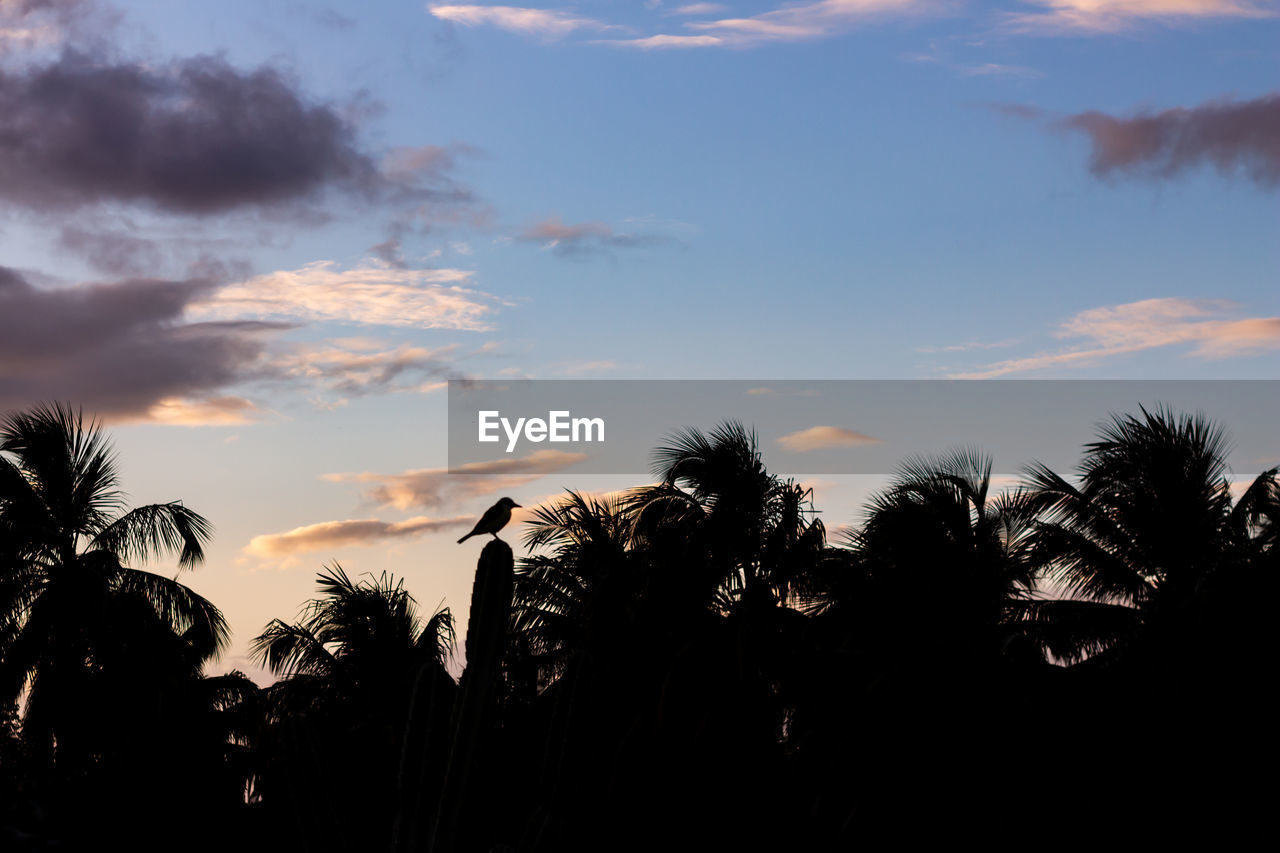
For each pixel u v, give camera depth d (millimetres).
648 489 23438
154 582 27734
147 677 26531
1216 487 19156
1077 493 20219
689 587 21969
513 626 24312
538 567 24922
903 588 19359
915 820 18656
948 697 18641
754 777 21672
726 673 21078
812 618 21734
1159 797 18047
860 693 19422
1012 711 18328
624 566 22797
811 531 22641
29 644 24984
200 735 28875
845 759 19344
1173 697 17500
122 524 27688
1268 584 16609
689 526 22672
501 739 22719
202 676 30656
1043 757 18219
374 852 19781
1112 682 18719
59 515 27156
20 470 27203
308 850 10578
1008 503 20203
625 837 20891
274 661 30828
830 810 19641
